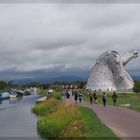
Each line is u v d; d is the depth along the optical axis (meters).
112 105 76.19
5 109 98.38
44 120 49.69
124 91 141.12
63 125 42.88
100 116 50.88
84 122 42.22
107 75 158.12
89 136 33.50
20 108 101.12
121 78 156.50
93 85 158.25
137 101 87.50
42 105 81.75
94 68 161.12
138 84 133.12
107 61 159.25
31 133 47.78
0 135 47.00
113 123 42.06
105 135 32.72
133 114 53.56
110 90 150.38
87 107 69.19
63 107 57.41
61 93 130.75
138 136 32.00
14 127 55.38
